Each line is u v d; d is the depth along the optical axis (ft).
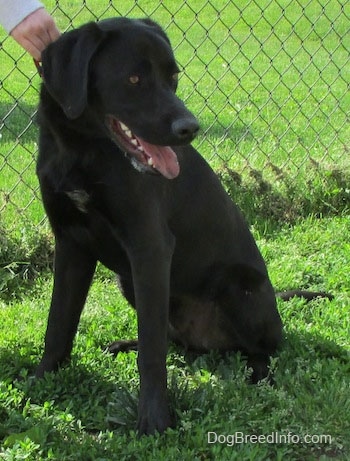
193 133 7.98
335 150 14.53
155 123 8.00
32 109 16.38
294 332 9.76
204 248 9.11
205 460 8.09
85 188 8.30
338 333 9.82
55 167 8.37
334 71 23.16
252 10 26.66
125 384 8.98
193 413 8.53
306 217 12.69
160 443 8.16
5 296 10.85
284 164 13.23
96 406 8.64
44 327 9.91
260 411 8.54
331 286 10.91
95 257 8.97
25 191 12.44
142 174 8.29
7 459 7.91
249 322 9.28
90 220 8.55
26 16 8.40
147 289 8.34
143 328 8.36
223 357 9.61
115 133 8.19
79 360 9.30
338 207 12.94
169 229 8.77
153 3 21.25
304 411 8.52
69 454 8.06
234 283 9.25
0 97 17.40
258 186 12.58
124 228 8.35
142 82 8.06
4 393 8.67
